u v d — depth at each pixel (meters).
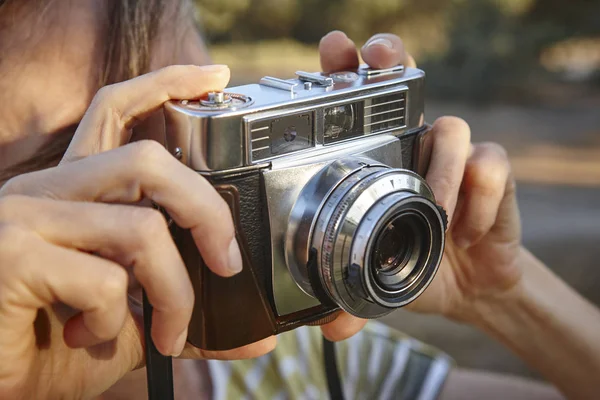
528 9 6.47
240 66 6.74
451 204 0.99
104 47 0.96
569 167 4.12
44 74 0.93
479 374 1.51
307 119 0.85
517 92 5.62
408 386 1.31
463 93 5.66
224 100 0.81
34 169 0.94
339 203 0.82
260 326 0.86
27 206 0.70
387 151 0.92
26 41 0.92
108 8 0.96
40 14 0.93
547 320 1.30
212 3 7.43
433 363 1.34
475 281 1.24
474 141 4.66
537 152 4.41
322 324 0.92
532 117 5.15
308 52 7.34
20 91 0.92
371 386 1.31
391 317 2.41
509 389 1.45
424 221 0.86
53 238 0.69
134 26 0.97
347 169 0.85
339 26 7.42
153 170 0.71
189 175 0.73
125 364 0.85
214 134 0.78
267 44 7.54
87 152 0.79
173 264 0.72
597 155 4.34
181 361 1.17
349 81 0.92
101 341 0.75
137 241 0.70
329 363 1.18
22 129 0.93
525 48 5.94
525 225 3.06
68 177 0.72
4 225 0.69
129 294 0.94
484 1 6.24
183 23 1.05
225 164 0.79
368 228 0.80
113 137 0.81
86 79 0.95
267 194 0.82
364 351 1.34
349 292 0.82
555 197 3.58
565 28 6.37
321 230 0.82
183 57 1.04
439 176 0.99
